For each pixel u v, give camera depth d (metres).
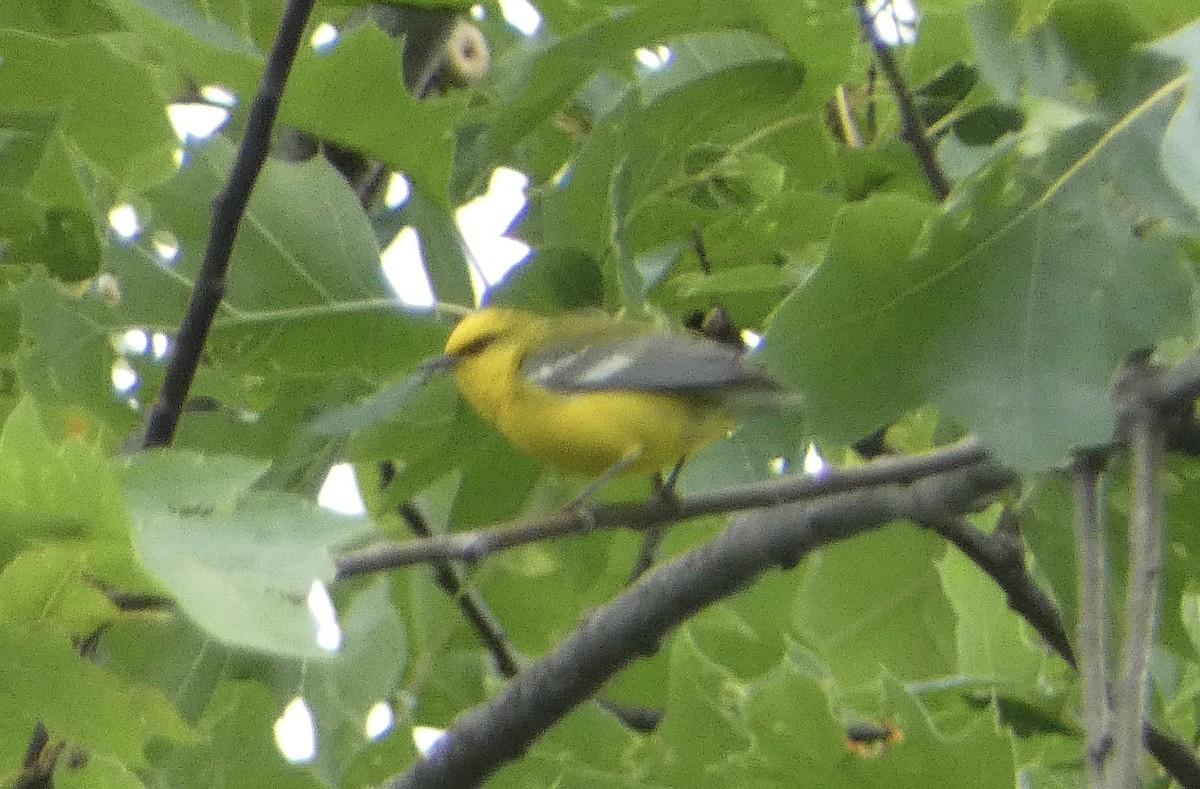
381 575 11.06
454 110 9.55
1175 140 5.86
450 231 10.41
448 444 10.07
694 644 10.65
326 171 9.98
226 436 10.38
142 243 9.95
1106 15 7.43
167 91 11.42
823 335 7.07
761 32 9.54
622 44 9.46
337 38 9.24
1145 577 6.44
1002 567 9.89
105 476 5.56
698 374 8.77
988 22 7.60
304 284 9.87
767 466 9.47
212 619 5.32
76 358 9.93
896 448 11.07
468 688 12.46
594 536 11.43
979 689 11.23
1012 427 6.88
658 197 10.06
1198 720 11.10
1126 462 8.38
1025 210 7.16
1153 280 7.00
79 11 10.39
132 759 6.49
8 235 10.91
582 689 9.37
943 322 7.07
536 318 9.68
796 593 12.67
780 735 9.44
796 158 10.29
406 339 9.99
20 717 6.45
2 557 5.81
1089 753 6.27
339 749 10.90
